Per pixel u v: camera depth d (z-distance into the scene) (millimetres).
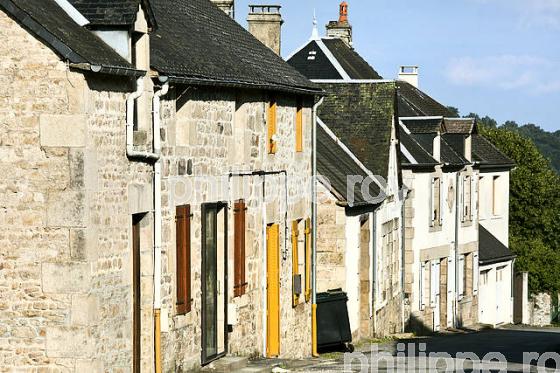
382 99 34094
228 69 20922
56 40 14648
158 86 17203
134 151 16281
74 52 14633
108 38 16188
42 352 14992
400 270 37469
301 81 26203
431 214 41312
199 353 19406
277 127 24266
